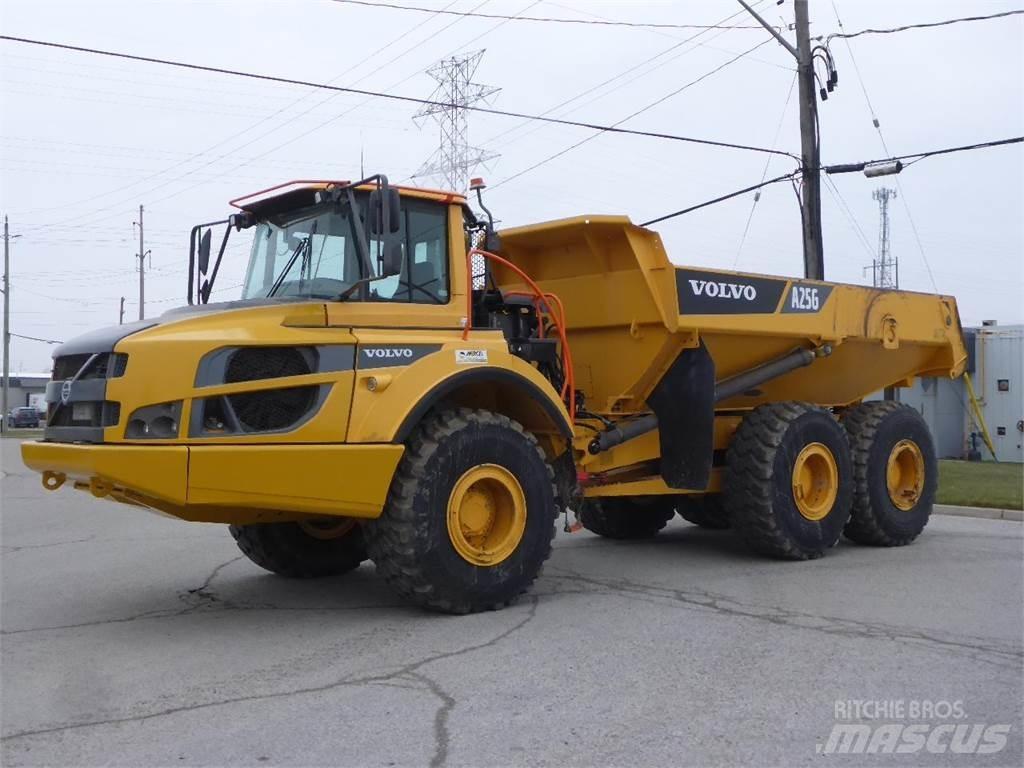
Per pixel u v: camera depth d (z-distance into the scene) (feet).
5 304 196.95
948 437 93.71
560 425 24.27
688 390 28.35
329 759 13.98
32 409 237.45
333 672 18.10
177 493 18.94
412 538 21.21
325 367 20.68
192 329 20.03
